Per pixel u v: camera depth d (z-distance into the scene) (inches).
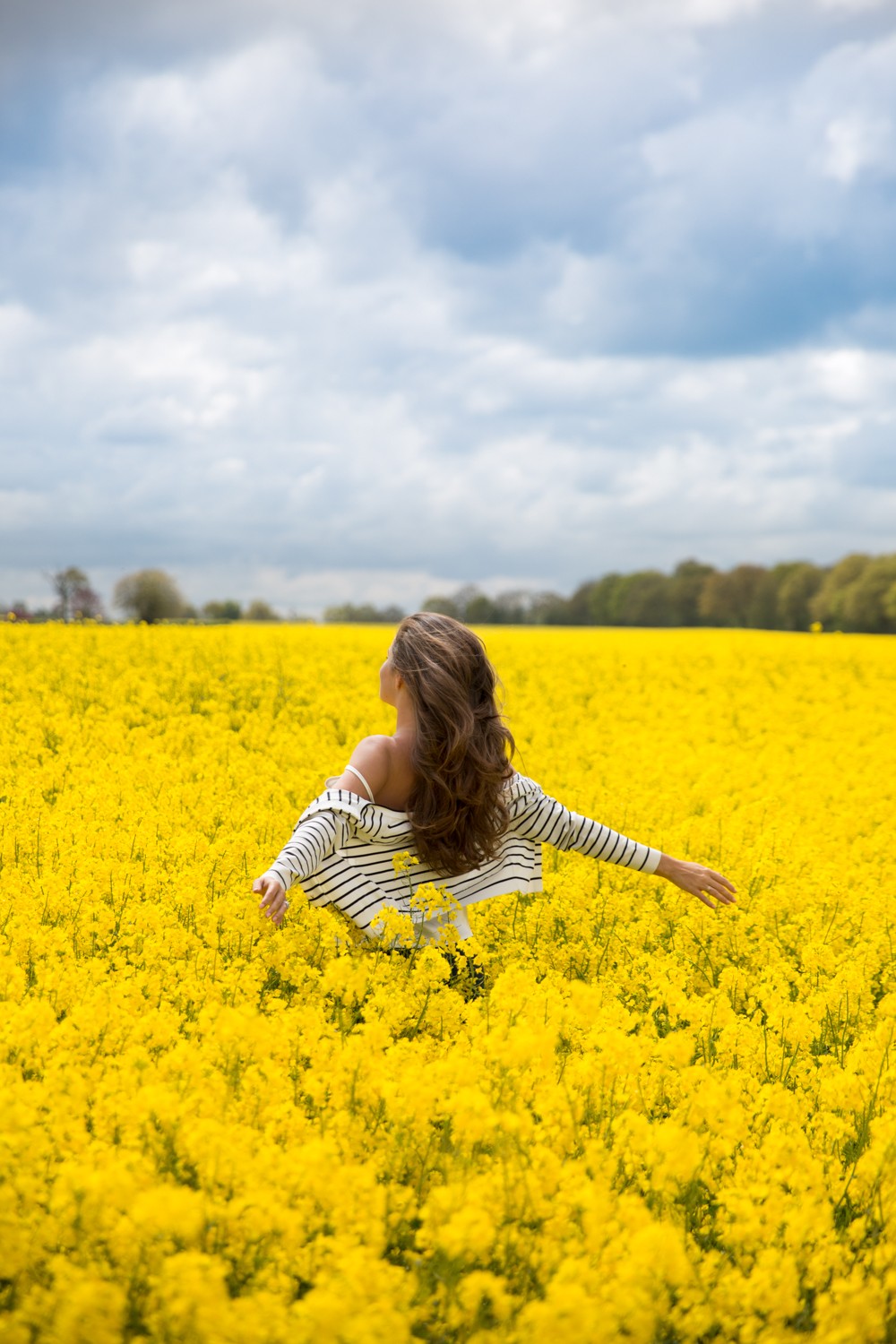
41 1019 124.6
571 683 655.8
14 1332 84.7
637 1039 136.4
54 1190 95.3
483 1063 125.4
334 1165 98.2
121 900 201.6
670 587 2721.5
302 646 700.7
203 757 357.4
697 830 290.5
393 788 176.4
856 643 999.6
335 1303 80.2
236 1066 122.8
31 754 358.6
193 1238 95.4
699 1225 113.4
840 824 345.7
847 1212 116.9
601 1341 83.7
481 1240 90.1
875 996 202.1
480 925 201.5
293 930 175.9
